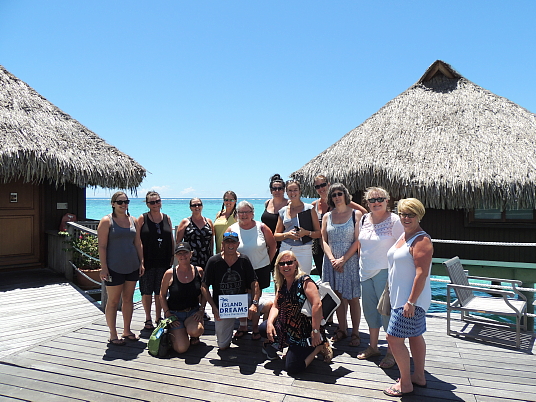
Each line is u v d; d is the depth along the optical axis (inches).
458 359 167.8
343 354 172.6
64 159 312.8
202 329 180.4
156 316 210.2
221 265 180.2
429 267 127.4
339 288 180.7
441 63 467.8
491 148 354.9
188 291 183.9
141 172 368.5
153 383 144.6
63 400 132.6
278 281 169.3
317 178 213.9
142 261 195.0
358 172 371.9
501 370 156.2
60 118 363.6
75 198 389.7
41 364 161.5
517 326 180.1
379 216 164.2
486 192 322.0
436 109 426.3
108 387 141.6
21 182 360.5
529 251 352.8
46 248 373.4
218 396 134.6
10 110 330.3
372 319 165.9
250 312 181.0
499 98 418.9
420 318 131.0
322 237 188.5
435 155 364.5
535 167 320.8
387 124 426.0
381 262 160.6
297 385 142.8
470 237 371.6
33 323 217.9
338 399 132.4
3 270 351.6
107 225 180.2
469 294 219.9
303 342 156.8
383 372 153.9
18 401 131.9
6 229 353.1
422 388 140.0
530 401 131.2
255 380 146.9
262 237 198.1
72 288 296.7
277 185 220.2
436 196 337.1
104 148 362.3
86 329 205.5
